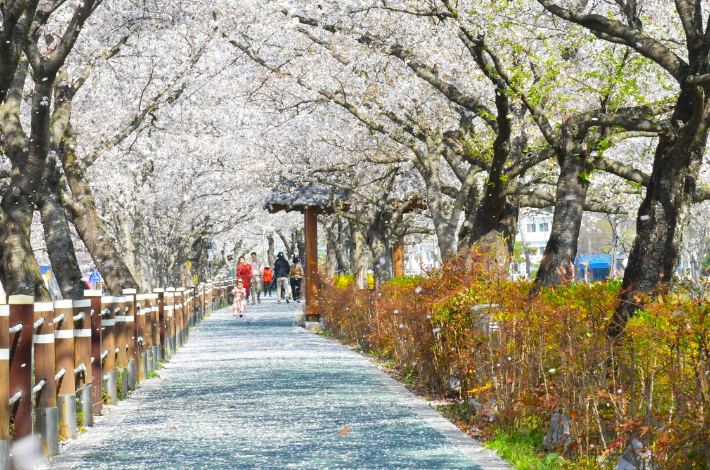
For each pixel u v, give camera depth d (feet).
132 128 60.64
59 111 47.26
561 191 47.09
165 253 131.95
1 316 19.51
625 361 21.25
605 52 51.72
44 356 25.02
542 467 21.65
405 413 31.58
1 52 32.45
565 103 56.80
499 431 26.18
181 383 43.34
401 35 56.13
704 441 16.75
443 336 36.55
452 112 65.82
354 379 43.16
